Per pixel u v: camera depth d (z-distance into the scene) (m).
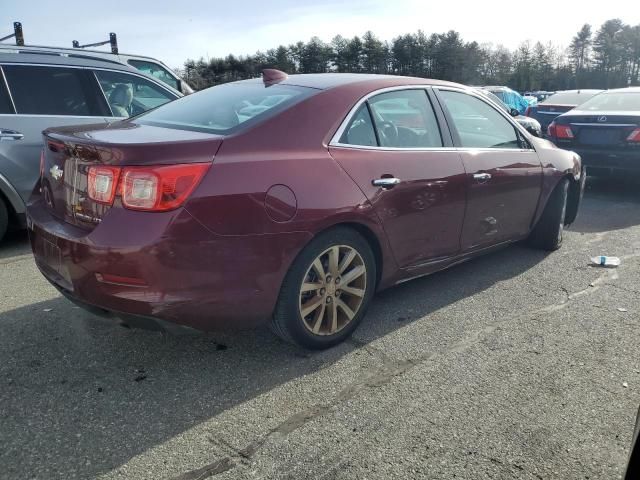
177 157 2.47
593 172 7.61
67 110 5.31
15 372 2.88
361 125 3.24
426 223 3.51
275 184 2.69
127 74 5.84
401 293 4.04
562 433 2.43
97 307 2.59
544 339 3.31
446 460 2.25
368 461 2.24
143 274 2.42
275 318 2.90
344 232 3.04
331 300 3.07
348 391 2.75
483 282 4.27
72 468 2.19
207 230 2.49
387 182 3.17
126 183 2.43
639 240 5.45
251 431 2.43
